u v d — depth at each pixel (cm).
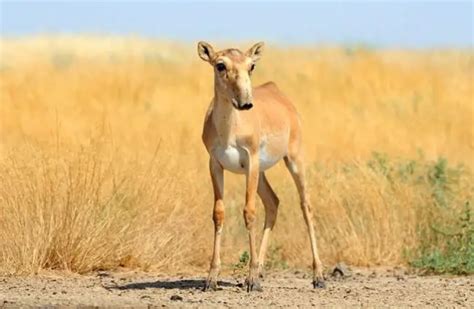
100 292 3928
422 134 7156
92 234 4509
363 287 4191
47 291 3938
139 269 4600
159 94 8500
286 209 5094
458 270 4653
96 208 4562
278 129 4219
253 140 4006
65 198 4516
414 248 4922
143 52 16938
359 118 7612
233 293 3941
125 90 8581
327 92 8825
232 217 5034
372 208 4991
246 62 3919
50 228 4453
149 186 4778
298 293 3981
